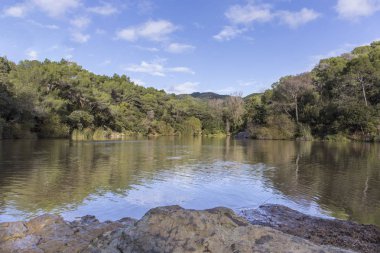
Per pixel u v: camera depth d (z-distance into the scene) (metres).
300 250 4.10
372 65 67.25
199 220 4.54
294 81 73.31
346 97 64.75
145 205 12.87
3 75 50.78
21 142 41.47
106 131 65.31
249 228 4.53
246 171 21.89
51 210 11.83
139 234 4.45
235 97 95.00
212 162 26.53
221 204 13.44
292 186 17.05
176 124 93.25
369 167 24.17
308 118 69.94
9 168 20.69
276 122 70.62
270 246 4.16
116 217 11.35
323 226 9.48
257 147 44.16
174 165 24.19
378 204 13.56
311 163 26.38
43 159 25.25
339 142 57.03
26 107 47.72
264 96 86.81
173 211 4.73
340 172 21.77
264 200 14.16
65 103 57.97
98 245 4.70
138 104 89.50
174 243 4.23
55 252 6.45
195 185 16.89
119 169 21.42
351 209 12.82
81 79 64.25
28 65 62.19
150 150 36.59
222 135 91.38
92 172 19.88
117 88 84.25
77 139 54.59
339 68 77.31
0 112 45.28
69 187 15.54
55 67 62.41
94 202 13.01
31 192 14.34
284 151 37.81
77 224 8.29
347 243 8.01
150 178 18.52
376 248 7.73
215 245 4.18
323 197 14.73
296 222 9.88
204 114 97.69
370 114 59.66
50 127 52.72
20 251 6.48
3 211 11.55
